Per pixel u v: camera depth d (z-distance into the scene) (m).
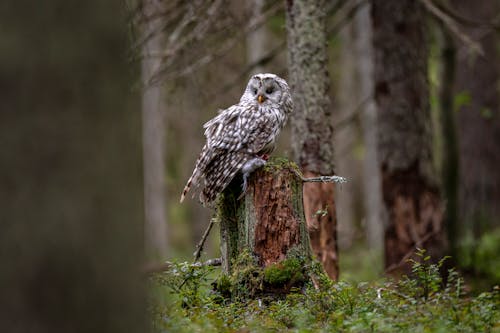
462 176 30.92
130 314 7.22
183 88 20.80
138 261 7.34
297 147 15.81
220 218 12.44
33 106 6.66
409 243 19.92
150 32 19.12
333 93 42.62
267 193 11.73
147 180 34.47
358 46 35.97
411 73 20.05
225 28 19.58
